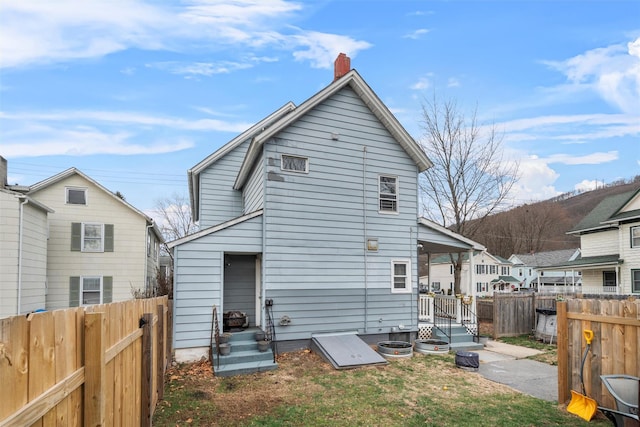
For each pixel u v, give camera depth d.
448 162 17.67
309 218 10.30
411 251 11.52
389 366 8.76
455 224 17.94
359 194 10.97
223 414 5.90
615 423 4.86
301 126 10.40
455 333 11.45
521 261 46.31
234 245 9.66
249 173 12.16
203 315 9.25
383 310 10.94
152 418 5.69
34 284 13.71
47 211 14.64
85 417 2.53
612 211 23.38
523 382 7.64
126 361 3.99
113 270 17.17
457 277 15.97
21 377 1.74
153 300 6.14
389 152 11.52
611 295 15.96
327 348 9.24
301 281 10.05
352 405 6.30
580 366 5.91
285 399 6.59
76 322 2.45
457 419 5.70
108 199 17.36
